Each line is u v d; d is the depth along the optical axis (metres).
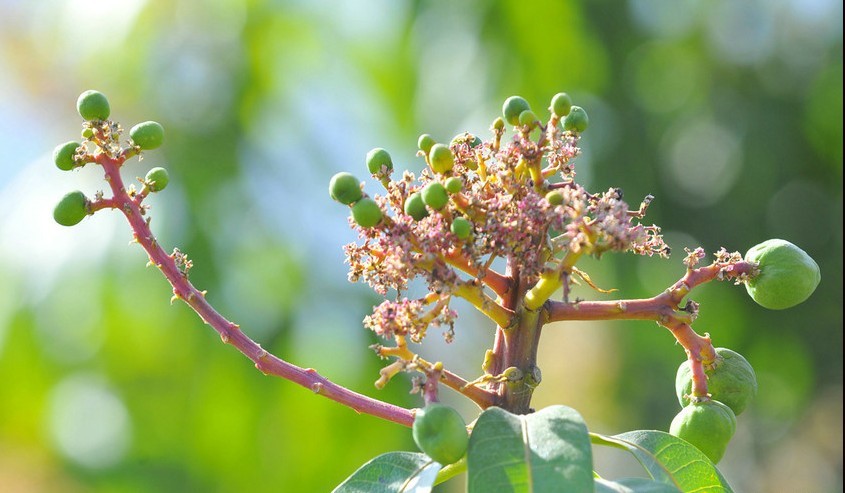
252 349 2.57
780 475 10.96
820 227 9.59
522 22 8.06
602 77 8.56
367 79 8.12
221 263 7.40
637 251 2.54
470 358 9.83
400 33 8.02
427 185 2.45
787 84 9.52
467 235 2.32
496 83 8.09
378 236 2.49
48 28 7.62
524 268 2.39
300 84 8.12
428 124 8.09
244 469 7.83
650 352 10.07
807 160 9.55
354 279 2.52
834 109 9.20
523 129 2.49
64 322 7.54
